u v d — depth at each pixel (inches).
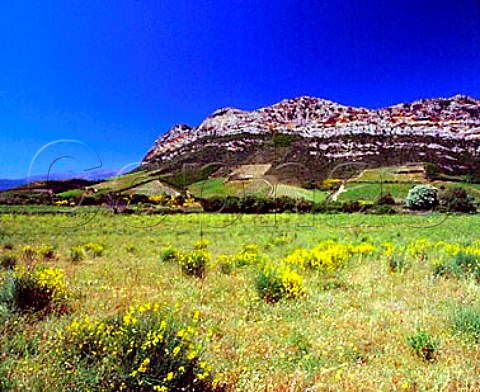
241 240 805.9
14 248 649.0
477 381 160.9
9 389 140.8
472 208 1584.6
